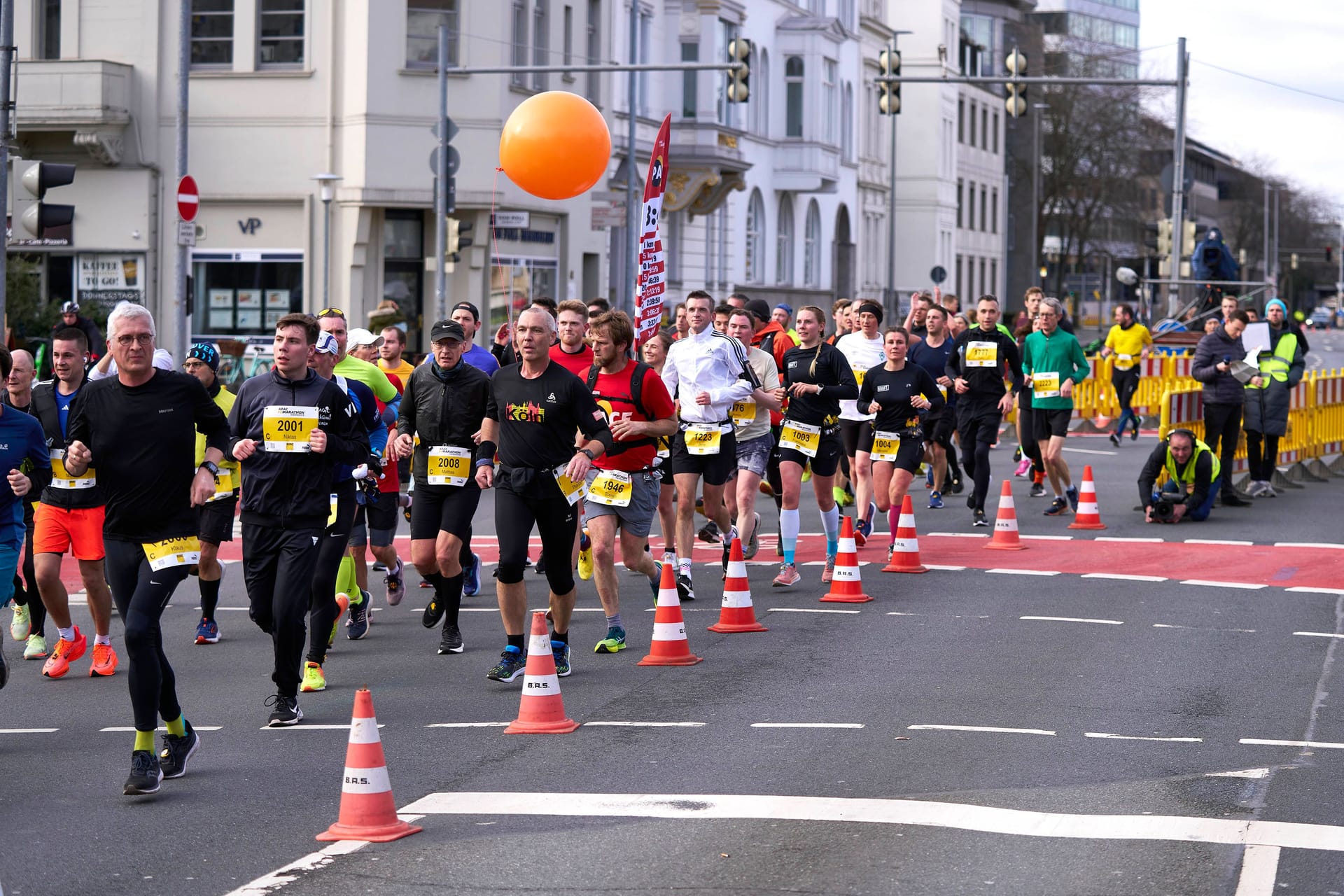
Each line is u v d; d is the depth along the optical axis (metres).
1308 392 53.81
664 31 106.12
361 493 26.91
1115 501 46.19
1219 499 45.66
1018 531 39.84
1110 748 19.12
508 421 23.19
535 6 85.75
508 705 21.97
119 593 18.62
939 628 27.30
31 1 80.50
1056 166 193.88
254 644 27.00
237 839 15.96
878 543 37.91
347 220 79.38
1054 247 193.25
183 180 53.78
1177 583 32.03
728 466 30.52
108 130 79.38
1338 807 16.67
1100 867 14.66
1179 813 16.39
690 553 30.53
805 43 126.62
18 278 68.56
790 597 30.50
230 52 80.06
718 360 30.25
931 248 183.75
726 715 21.05
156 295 80.81
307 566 21.00
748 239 123.12
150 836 16.12
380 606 30.66
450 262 68.50
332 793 17.67
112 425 18.45
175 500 18.55
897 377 34.09
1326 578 32.66
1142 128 193.62
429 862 15.03
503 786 17.69
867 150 158.00
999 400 40.91
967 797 17.00
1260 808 16.62
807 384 31.45
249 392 21.11
